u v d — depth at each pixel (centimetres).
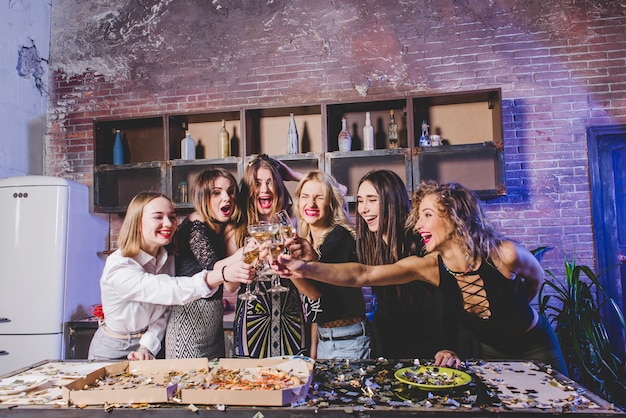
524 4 357
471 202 233
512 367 146
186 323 195
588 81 345
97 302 370
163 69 397
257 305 206
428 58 364
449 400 113
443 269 232
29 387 129
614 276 335
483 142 328
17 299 327
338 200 264
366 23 374
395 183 257
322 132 342
